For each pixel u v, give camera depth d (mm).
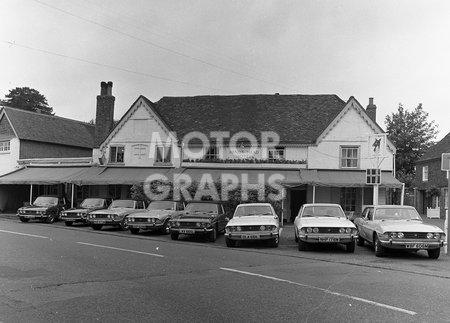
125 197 30406
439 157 35719
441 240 12305
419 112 47156
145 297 7008
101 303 6613
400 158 46156
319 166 27172
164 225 19125
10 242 13945
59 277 8523
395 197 43125
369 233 14078
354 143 27000
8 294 7133
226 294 7281
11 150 34812
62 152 38781
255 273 9344
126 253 12109
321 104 30875
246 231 14703
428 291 7707
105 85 31797
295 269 10031
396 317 6000
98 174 28781
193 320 5777
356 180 25297
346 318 5918
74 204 31766
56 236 16219
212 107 32062
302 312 6191
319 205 15562
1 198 33938
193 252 12930
